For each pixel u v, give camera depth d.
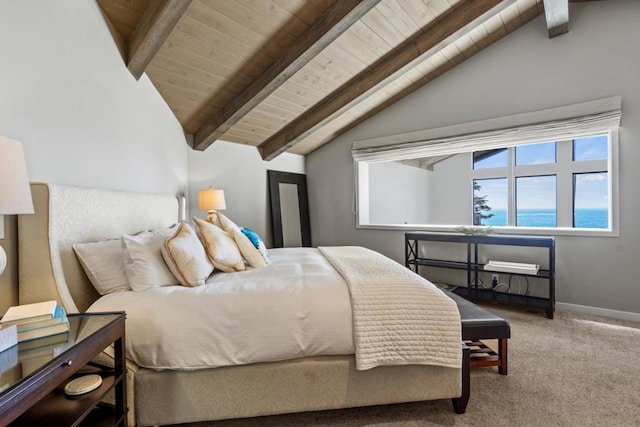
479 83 3.69
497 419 1.56
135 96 2.46
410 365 1.54
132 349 1.37
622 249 2.96
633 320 2.91
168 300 1.45
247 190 4.47
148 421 1.40
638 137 2.86
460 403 1.61
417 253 4.20
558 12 2.86
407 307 1.53
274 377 1.47
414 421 1.56
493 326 1.75
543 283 3.40
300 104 3.86
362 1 2.35
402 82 3.90
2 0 1.31
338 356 1.52
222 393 1.44
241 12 2.37
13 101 1.36
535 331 2.67
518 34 3.44
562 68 3.19
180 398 1.41
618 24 2.93
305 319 1.47
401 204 6.46
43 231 1.39
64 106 1.67
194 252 1.73
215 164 4.09
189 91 3.07
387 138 4.39
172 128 3.29
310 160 5.27
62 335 1.06
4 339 0.94
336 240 5.00
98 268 1.60
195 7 2.24
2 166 0.99
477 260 3.56
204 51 2.63
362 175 4.84
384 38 3.11
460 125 3.81
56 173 1.61
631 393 1.76
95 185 1.94
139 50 2.21
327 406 1.51
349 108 3.90
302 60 2.79
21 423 0.99
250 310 1.44
